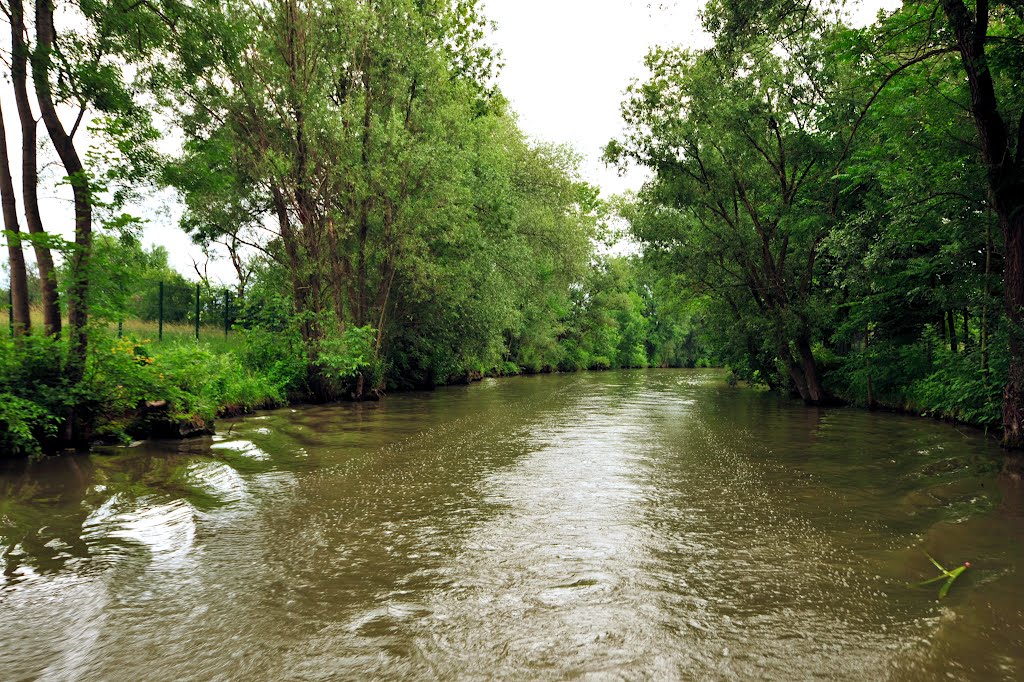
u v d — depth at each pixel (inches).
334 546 211.9
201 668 131.6
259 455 379.9
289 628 150.6
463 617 157.2
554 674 129.8
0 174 358.6
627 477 324.8
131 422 416.5
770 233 732.0
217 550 206.4
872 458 374.3
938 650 139.6
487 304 1042.7
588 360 2114.9
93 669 130.9
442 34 898.7
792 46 621.0
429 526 236.1
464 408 703.1
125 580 179.5
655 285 967.0
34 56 357.4
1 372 340.2
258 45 687.1
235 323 752.3
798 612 160.7
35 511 244.1
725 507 265.1
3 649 138.8
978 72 354.0
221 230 812.6
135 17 416.5
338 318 779.4
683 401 796.0
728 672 130.8
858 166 524.7
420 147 768.3
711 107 669.3
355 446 419.8
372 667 132.3
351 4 717.9
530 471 339.9
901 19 405.4
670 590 175.3
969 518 242.2
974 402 478.0
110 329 401.1
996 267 478.9
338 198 773.3
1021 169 353.1
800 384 753.6
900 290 555.5
